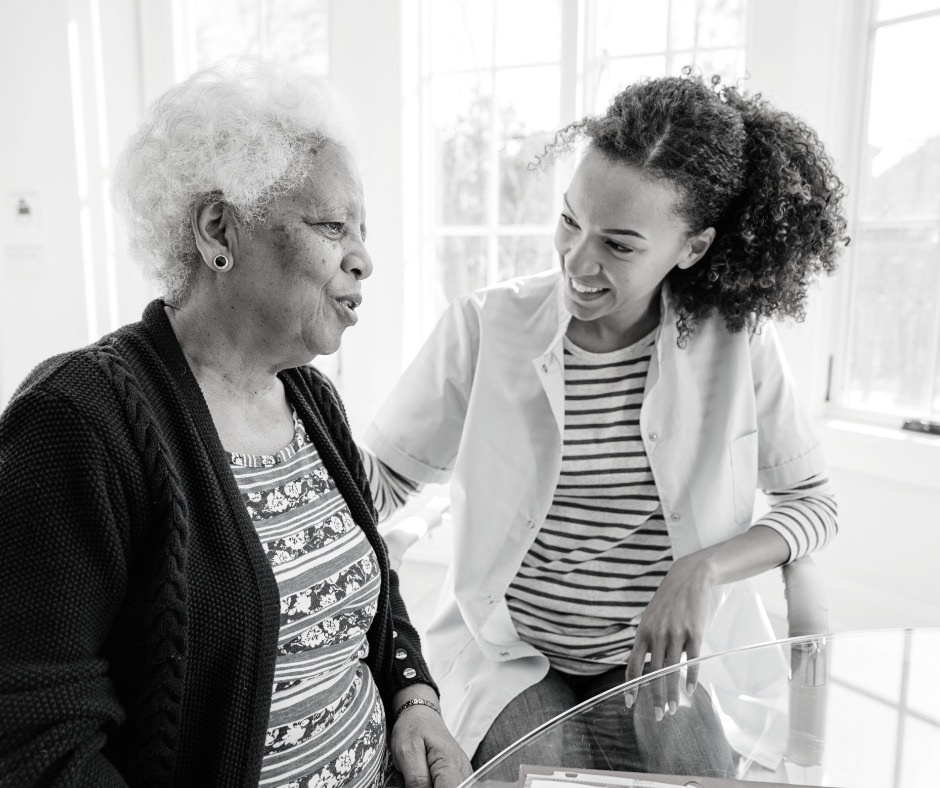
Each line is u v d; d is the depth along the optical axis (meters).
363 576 0.98
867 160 2.38
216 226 0.84
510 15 2.83
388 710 1.10
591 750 0.92
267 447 0.94
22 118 3.49
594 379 1.33
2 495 0.70
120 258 3.64
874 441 2.28
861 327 2.44
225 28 3.35
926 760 0.91
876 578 2.35
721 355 1.38
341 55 3.01
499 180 2.96
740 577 1.27
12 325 3.72
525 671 1.30
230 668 0.80
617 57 2.69
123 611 0.79
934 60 2.18
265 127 0.82
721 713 0.99
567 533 1.36
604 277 1.20
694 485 1.36
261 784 0.88
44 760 0.67
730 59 2.52
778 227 1.25
